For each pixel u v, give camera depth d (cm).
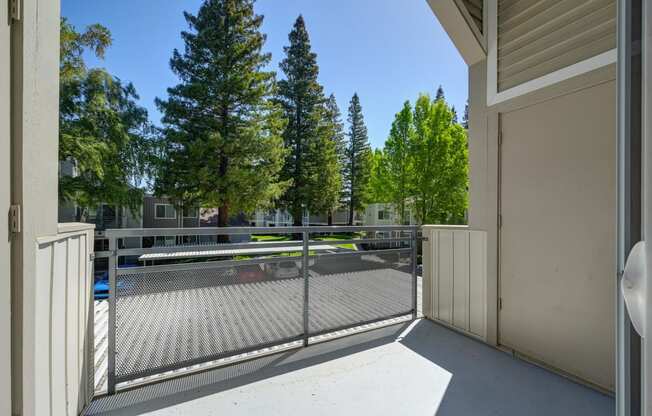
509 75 242
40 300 111
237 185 979
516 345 236
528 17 228
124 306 185
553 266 212
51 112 119
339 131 1881
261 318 230
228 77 991
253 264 228
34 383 106
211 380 200
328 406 174
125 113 982
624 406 53
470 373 210
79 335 156
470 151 274
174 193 988
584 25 196
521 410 172
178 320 200
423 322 307
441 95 1864
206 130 990
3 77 89
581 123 197
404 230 311
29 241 102
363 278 284
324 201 1548
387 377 205
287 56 1541
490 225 255
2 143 89
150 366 191
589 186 194
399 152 1149
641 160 49
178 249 200
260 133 1037
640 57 49
